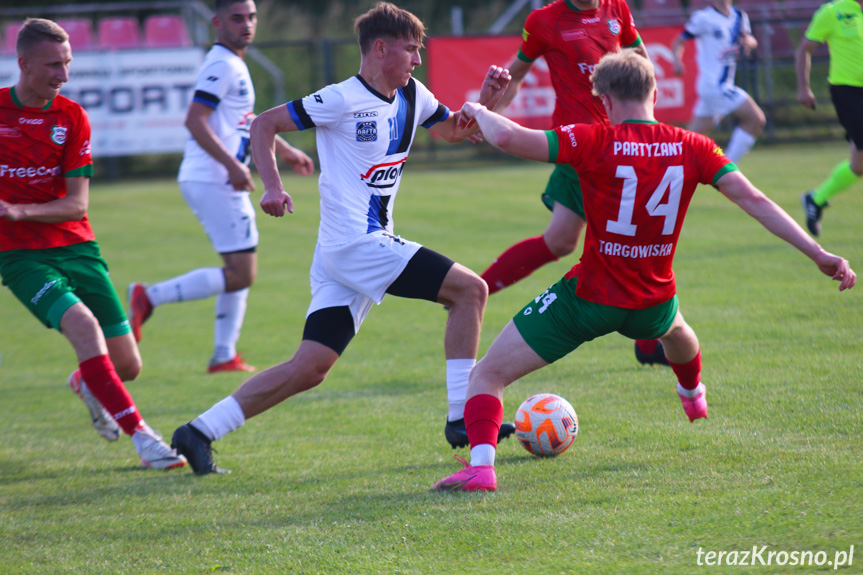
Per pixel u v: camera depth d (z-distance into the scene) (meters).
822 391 14.14
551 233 17.50
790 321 19.23
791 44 59.31
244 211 20.19
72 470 13.70
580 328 10.78
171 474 13.19
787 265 25.25
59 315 13.45
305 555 9.33
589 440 13.02
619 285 10.58
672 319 11.09
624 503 10.04
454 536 9.48
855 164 25.41
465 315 12.37
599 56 16.33
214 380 19.73
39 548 10.05
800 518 8.98
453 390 12.51
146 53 52.44
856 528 8.63
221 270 20.34
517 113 52.09
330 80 57.88
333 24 78.69
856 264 23.75
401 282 12.20
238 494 11.79
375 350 21.09
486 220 37.53
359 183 12.09
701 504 9.70
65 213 13.75
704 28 33.62
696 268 25.77
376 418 15.53
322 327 12.43
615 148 10.16
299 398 17.31
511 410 14.95
